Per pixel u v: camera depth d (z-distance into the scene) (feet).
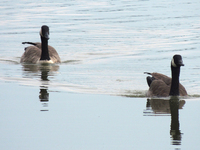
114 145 33.76
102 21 112.27
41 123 38.75
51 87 53.06
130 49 79.87
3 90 51.11
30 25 107.55
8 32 98.78
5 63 71.41
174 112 42.60
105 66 66.74
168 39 88.38
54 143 34.04
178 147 33.37
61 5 145.89
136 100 47.42
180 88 50.83
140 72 62.08
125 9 135.44
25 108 43.39
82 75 60.49
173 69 48.78
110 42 86.74
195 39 87.86
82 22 111.04
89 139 34.99
